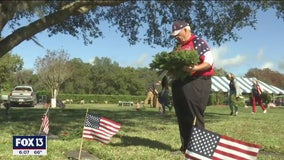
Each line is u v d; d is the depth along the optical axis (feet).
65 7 25.88
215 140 16.06
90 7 26.61
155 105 84.33
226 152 15.88
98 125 24.72
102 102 195.00
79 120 41.32
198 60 21.36
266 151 26.63
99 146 25.48
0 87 199.52
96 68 275.59
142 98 200.03
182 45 22.97
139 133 31.89
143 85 267.80
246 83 142.82
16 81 246.88
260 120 46.19
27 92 112.57
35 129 33.76
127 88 271.28
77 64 271.08
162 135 31.07
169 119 45.68
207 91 22.95
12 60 198.80
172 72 21.38
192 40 22.82
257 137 31.40
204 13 44.37
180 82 22.98
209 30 45.60
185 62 20.86
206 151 16.15
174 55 20.79
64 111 58.49
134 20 48.62
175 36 22.95
